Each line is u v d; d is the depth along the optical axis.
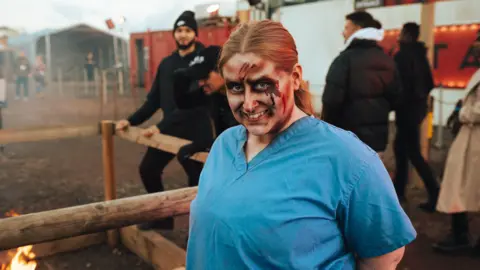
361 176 1.04
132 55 19.48
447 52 8.96
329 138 1.08
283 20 10.57
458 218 3.49
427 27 4.75
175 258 3.02
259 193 1.06
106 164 3.62
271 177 1.07
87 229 1.77
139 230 3.43
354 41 3.54
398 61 4.34
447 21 8.86
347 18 3.66
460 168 3.31
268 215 1.03
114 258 3.42
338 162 1.05
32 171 6.09
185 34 3.24
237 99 1.08
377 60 3.50
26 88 15.95
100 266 3.29
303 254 1.03
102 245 3.64
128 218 1.85
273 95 1.05
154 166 3.43
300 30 10.30
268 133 1.13
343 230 1.09
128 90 19.92
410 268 3.26
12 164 6.49
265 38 1.04
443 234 3.86
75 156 7.07
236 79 1.06
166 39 17.59
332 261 1.08
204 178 1.23
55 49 25.03
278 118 1.08
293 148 1.08
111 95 18.06
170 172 6.05
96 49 25.27
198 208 1.17
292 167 1.06
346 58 3.49
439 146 7.32
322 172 1.05
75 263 3.33
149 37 18.17
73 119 11.35
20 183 5.50
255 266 1.04
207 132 3.21
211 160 1.25
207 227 1.12
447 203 3.37
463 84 8.84
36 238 1.67
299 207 1.03
